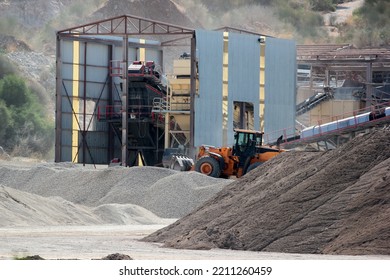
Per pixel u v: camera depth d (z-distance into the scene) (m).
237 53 171.38
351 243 73.31
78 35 174.00
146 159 176.00
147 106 169.88
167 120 167.88
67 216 114.62
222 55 169.50
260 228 79.88
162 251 77.88
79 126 177.62
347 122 151.12
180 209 129.38
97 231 102.25
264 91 175.00
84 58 178.50
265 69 175.12
